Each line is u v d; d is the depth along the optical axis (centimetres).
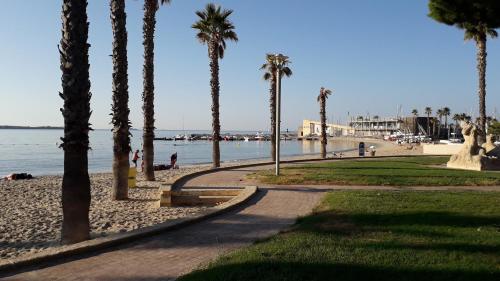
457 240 796
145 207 1503
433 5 3578
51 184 2511
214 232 943
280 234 893
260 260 684
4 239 1098
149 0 2141
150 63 2209
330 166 2639
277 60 2112
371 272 624
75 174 936
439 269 632
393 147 9306
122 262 736
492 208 1126
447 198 1306
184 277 637
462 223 942
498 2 3312
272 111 3934
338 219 1007
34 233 1167
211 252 791
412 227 906
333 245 773
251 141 18062
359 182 1838
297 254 716
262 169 2594
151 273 680
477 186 1770
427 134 16675
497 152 2705
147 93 2239
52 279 657
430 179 1916
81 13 933
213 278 611
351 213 1066
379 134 19425
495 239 800
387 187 1727
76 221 937
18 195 1992
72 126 933
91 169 4597
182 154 8156
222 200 1505
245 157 7144
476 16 3469
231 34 3070
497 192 1511
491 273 614
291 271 629
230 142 17038
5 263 695
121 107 1659
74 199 934
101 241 819
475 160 2491
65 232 936
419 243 780
